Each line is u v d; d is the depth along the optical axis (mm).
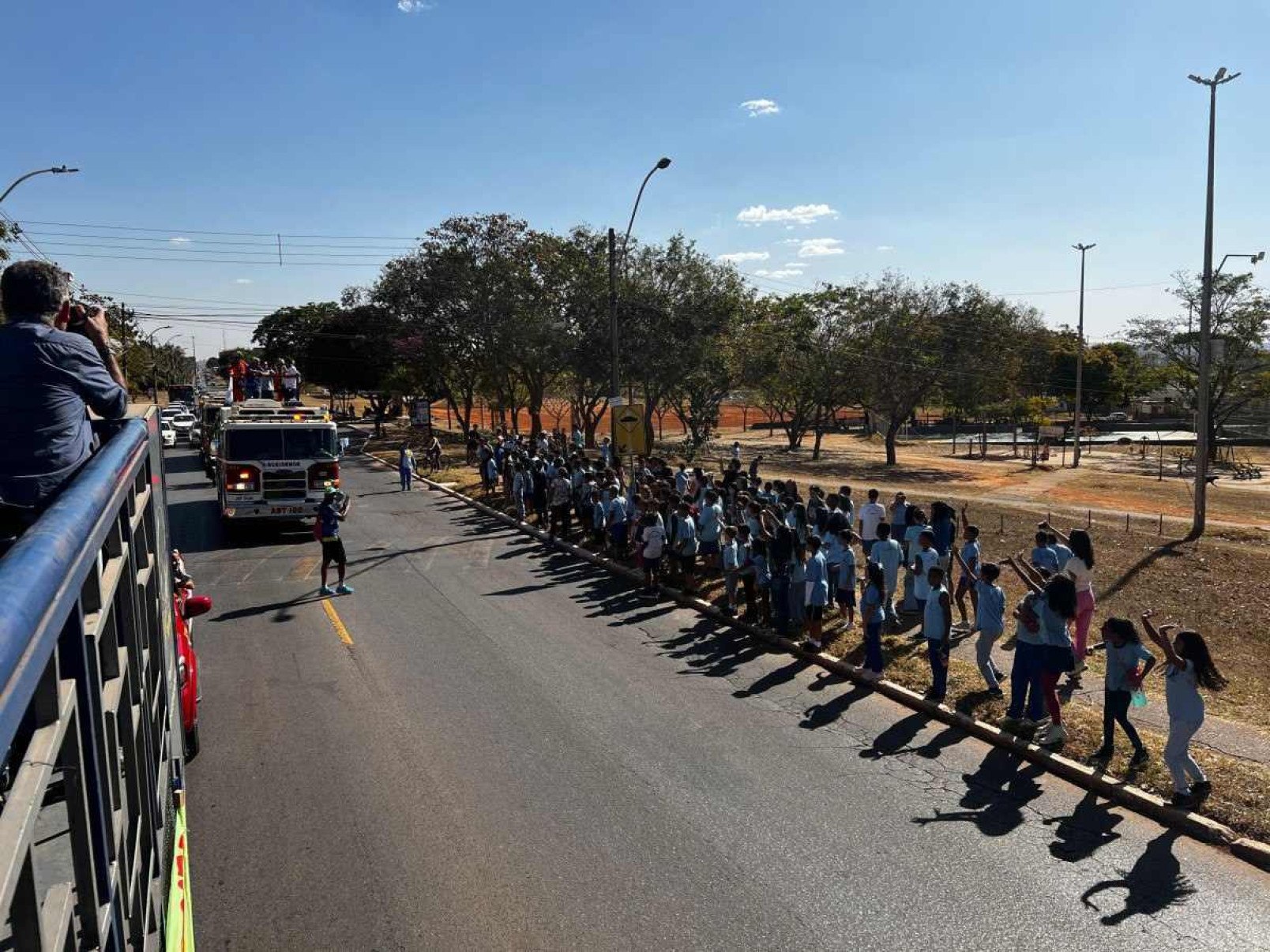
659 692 11039
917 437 77125
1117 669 8656
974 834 7691
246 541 21297
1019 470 49281
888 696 10977
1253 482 44781
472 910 6520
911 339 51219
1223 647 13758
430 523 24203
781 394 59281
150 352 66125
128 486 2889
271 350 76750
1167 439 71062
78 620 1941
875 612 11242
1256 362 54750
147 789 3248
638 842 7469
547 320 42344
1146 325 57688
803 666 12117
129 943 2609
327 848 7352
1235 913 6562
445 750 9266
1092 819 7980
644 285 40562
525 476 23812
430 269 44000
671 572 17016
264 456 20891
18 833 1292
